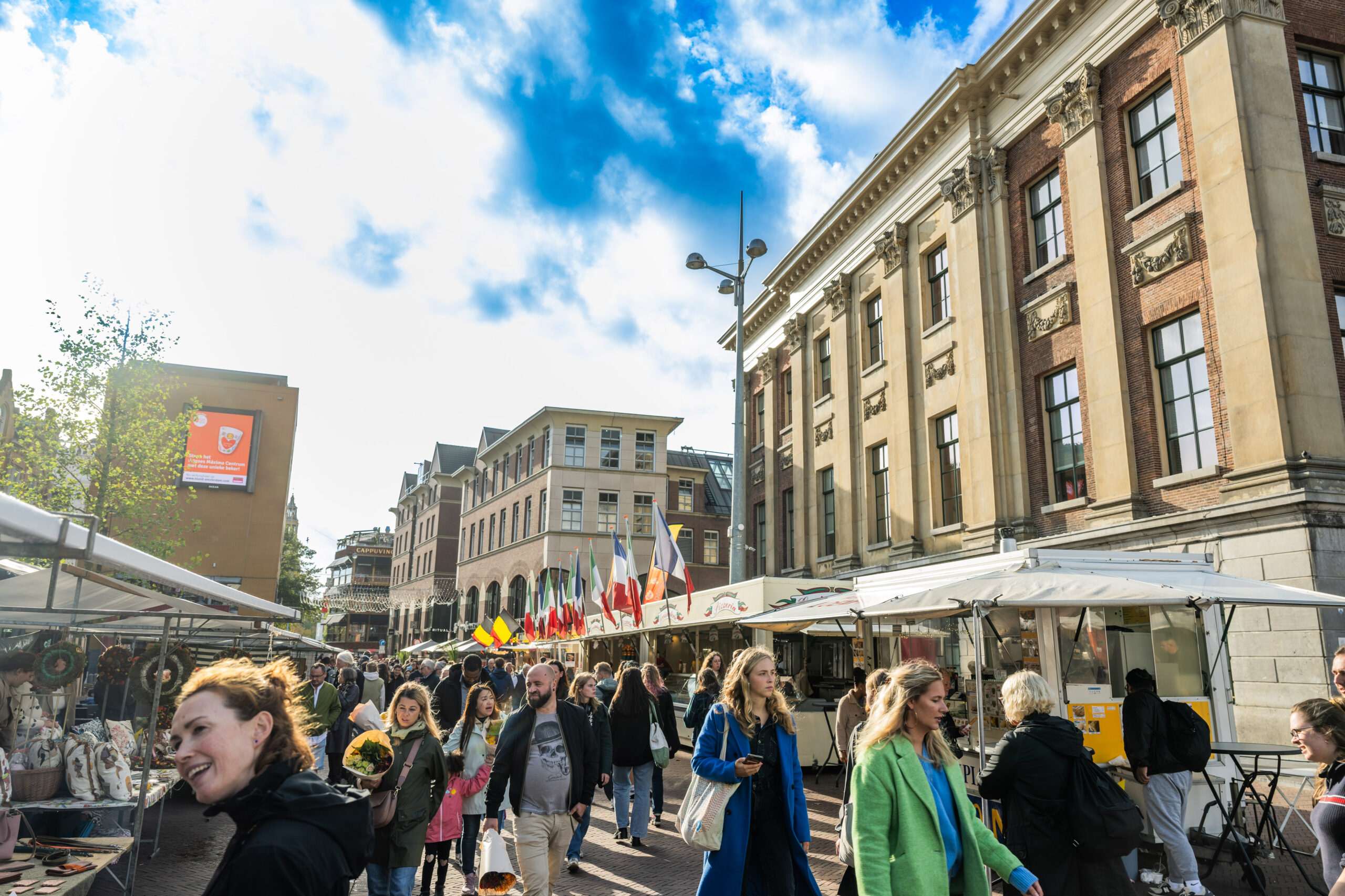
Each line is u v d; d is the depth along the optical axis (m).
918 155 22.02
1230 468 13.41
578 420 50.31
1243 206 13.34
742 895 4.44
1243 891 6.88
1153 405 15.09
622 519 49.44
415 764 5.66
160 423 20.52
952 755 3.85
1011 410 18.28
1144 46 15.77
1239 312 13.25
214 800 2.12
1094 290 16.23
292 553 59.91
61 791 6.64
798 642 15.88
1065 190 17.52
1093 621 8.40
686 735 18.38
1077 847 4.36
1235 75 13.75
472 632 57.72
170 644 8.95
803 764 13.79
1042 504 17.38
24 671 6.68
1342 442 12.53
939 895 3.46
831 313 26.28
